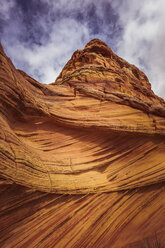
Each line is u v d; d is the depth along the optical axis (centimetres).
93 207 645
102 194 701
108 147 918
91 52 1834
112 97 1112
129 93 1342
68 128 891
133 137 985
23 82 829
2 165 444
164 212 788
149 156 970
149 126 1037
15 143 536
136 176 846
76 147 852
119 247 605
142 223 716
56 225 538
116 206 706
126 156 929
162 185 869
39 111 804
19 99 714
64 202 589
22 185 480
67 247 522
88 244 564
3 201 454
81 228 576
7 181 443
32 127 785
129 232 668
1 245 441
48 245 498
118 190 750
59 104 957
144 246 631
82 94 1106
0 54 680
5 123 586
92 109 1020
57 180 607
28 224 496
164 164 939
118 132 944
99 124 920
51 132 834
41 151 715
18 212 484
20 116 737
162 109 1135
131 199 764
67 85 1213
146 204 784
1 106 631
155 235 684
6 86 663
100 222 628
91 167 793
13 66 778
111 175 816
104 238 606
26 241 475
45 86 1034
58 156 745
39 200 534
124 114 1042
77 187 641
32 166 548
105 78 1346
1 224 454
